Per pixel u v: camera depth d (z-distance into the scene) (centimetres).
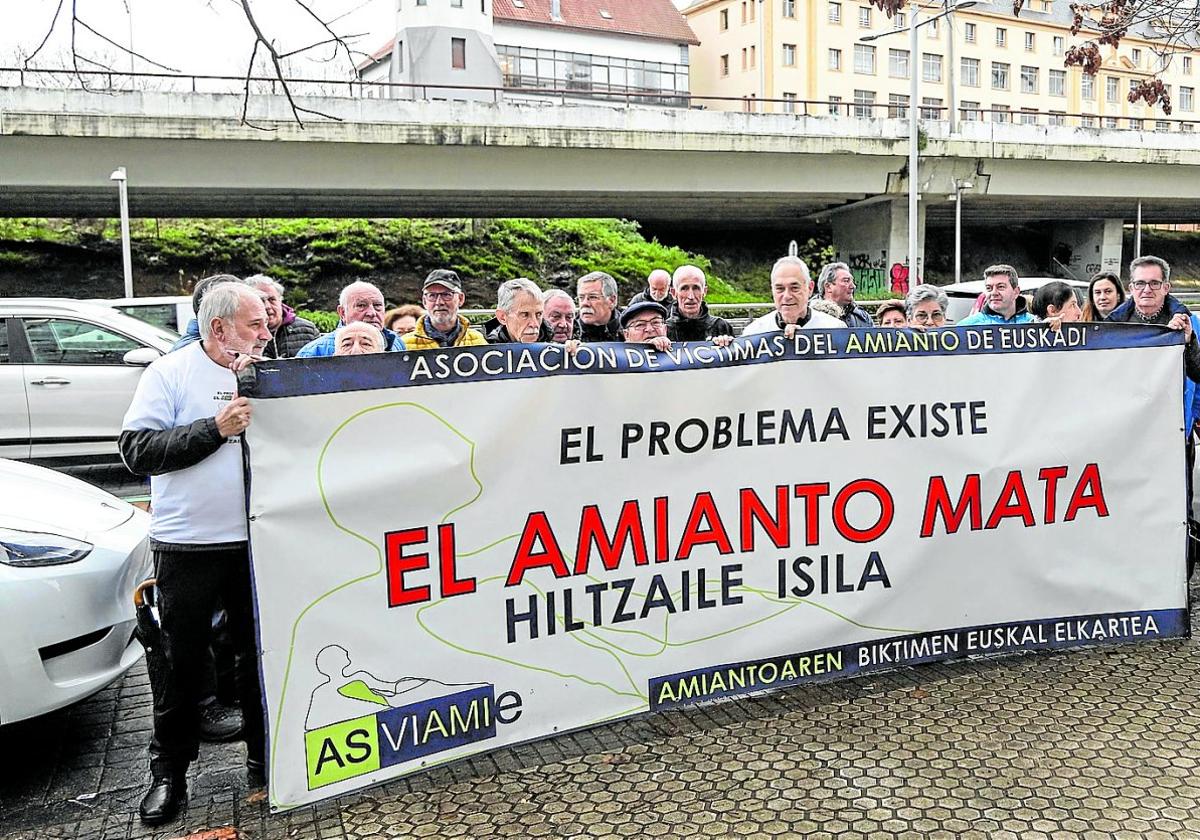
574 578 354
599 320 554
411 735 330
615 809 320
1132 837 295
